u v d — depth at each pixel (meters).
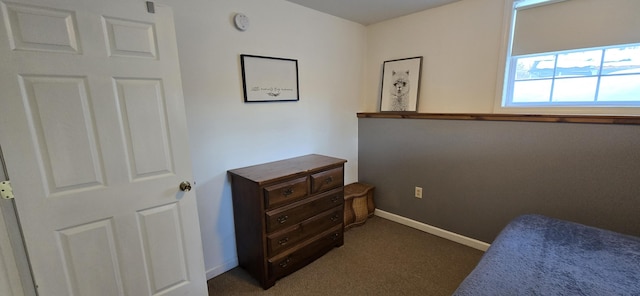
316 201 2.20
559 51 1.97
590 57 1.89
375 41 3.06
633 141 1.68
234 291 1.95
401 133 2.84
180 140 1.58
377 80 3.10
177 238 1.66
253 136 2.24
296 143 2.59
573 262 1.21
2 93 1.10
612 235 1.45
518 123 2.09
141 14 1.38
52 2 1.15
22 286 1.25
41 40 1.15
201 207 2.00
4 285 1.20
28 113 1.16
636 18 1.68
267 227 1.91
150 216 1.54
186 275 1.73
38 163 1.20
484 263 1.23
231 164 2.12
